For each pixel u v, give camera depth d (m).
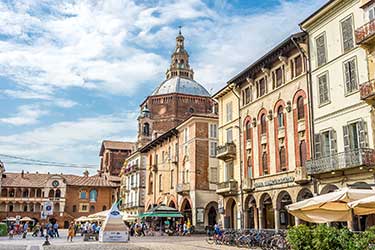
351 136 27.61
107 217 40.66
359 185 24.92
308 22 32.09
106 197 106.56
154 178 70.31
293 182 32.75
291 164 33.44
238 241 32.28
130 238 48.03
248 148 40.66
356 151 25.94
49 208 31.89
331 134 29.20
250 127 40.66
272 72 37.38
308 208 17.59
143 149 76.19
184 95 88.75
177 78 93.38
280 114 35.84
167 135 64.12
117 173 112.75
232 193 42.28
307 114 31.95
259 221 37.72
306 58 32.62
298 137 32.88
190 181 54.78
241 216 40.75
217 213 53.53
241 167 41.69
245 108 41.66
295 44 32.94
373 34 24.75
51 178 102.56
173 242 38.94
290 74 34.62
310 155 31.16
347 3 28.55
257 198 38.31
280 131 35.47
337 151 28.66
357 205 15.15
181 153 59.19
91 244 36.19
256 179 38.56
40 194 101.56
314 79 31.56
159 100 89.19
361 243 11.68
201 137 54.91
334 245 12.39
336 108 29.03
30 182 102.62
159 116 88.31
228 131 45.44
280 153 35.38
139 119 89.12
